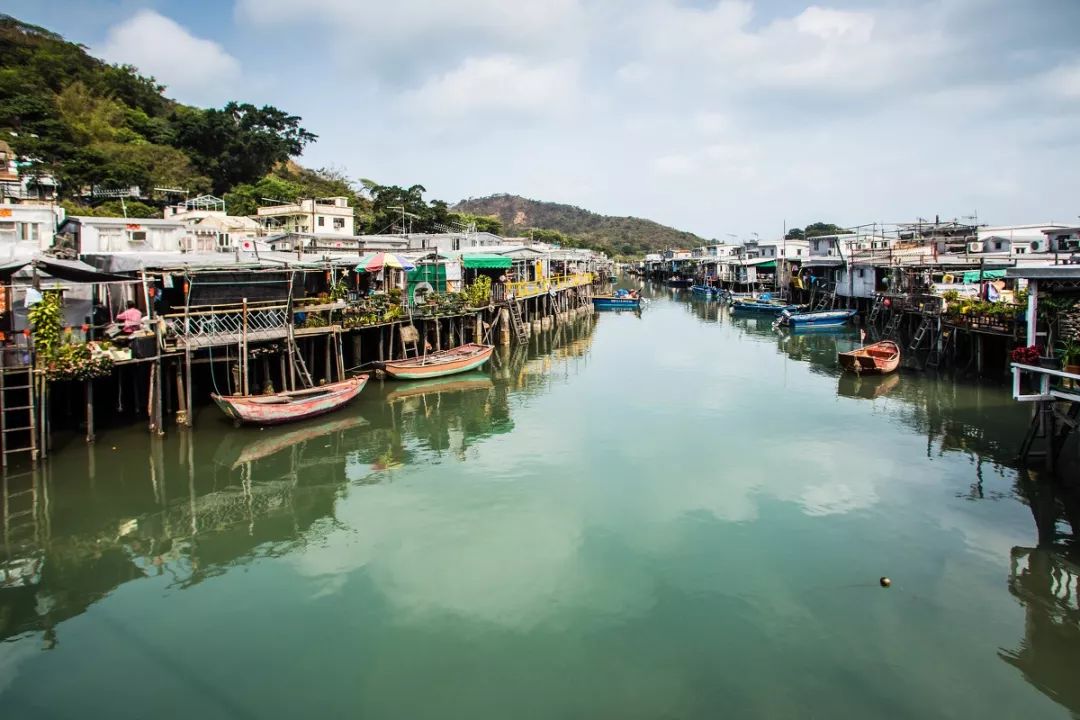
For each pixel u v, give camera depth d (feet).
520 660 34.14
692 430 74.90
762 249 272.92
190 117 243.60
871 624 36.81
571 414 83.05
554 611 38.45
